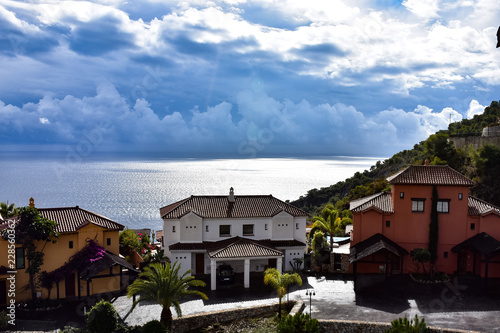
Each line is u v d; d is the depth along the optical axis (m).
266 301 37.53
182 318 32.66
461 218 44.31
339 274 45.84
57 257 38.31
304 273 45.97
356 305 35.78
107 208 151.62
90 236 39.66
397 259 45.31
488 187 67.38
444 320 32.12
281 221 48.28
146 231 68.25
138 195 184.38
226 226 47.72
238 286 42.38
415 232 44.88
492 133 81.06
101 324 28.53
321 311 34.34
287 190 192.25
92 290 39.72
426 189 44.56
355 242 45.81
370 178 122.19
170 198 177.12
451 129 113.50
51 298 37.75
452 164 78.75
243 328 32.47
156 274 32.31
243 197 51.34
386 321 32.00
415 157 106.94
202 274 46.28
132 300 38.16
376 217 45.41
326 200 126.56
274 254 42.78
